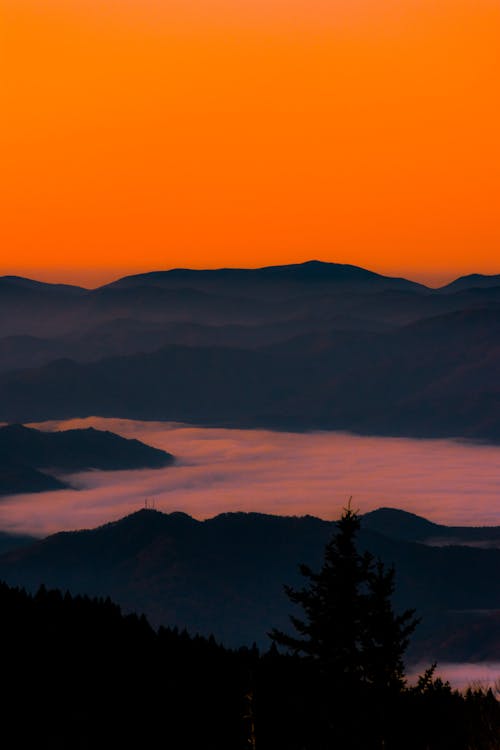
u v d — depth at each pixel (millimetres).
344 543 76125
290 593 77062
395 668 74062
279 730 72250
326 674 74375
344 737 71000
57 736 122688
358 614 74562
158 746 122000
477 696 71562
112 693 139875
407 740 70250
